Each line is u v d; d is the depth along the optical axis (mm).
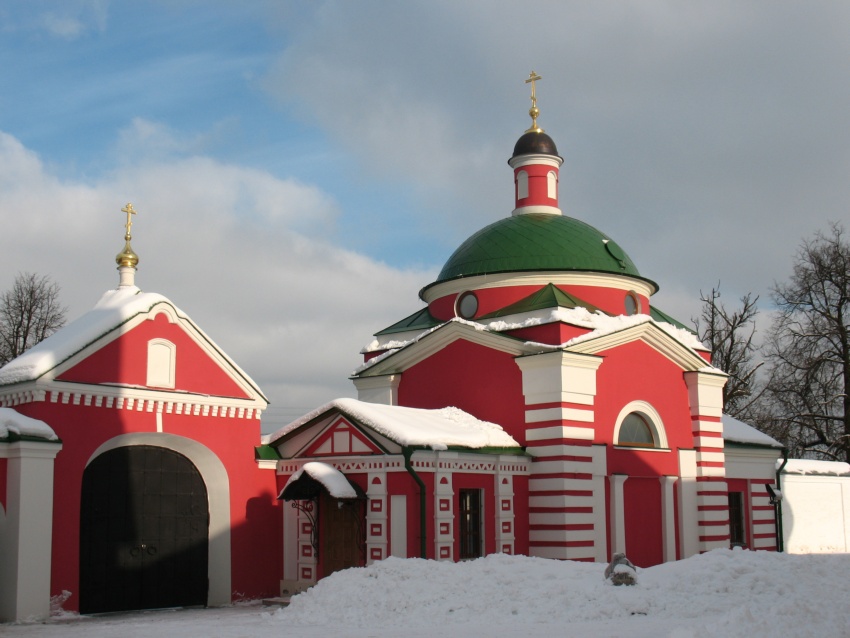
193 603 23938
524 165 33469
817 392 43375
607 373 27469
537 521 25828
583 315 27500
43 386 20922
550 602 17500
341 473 23969
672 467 29062
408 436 23062
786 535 35406
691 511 29359
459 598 18125
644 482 28219
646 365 28891
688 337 31562
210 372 24375
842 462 40562
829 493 36938
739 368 49781
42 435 20547
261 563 25016
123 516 22797
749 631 13711
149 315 23078
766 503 34625
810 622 14148
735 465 33844
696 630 13906
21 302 45625
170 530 23719
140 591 22859
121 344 22578
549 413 26109
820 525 36469
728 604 16844
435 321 31766
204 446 24094
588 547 25797
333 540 24594
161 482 23719
